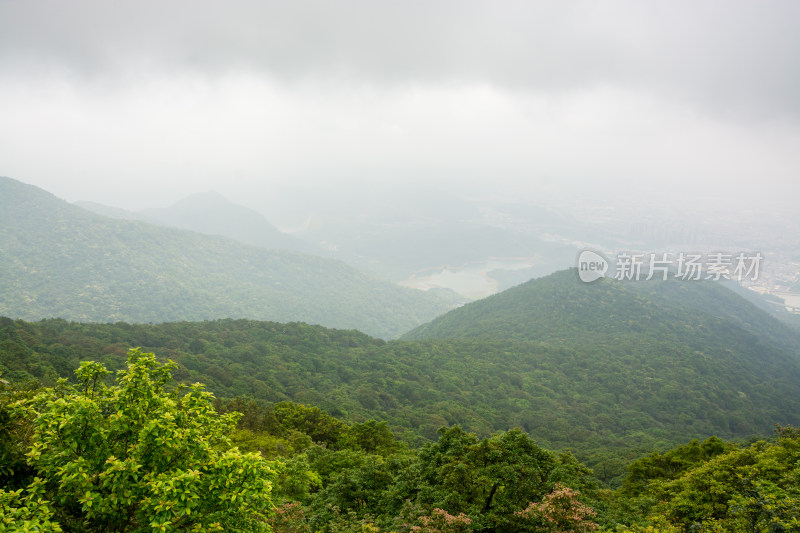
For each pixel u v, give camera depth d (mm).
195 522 8242
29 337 68312
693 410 103000
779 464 18547
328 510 16375
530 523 13219
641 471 28969
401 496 15570
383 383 100188
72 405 8273
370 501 16906
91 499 7594
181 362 81125
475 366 123000
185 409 9633
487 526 13445
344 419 67250
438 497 14570
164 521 7480
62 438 8312
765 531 10867
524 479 14914
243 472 8492
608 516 15867
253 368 90312
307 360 106000
